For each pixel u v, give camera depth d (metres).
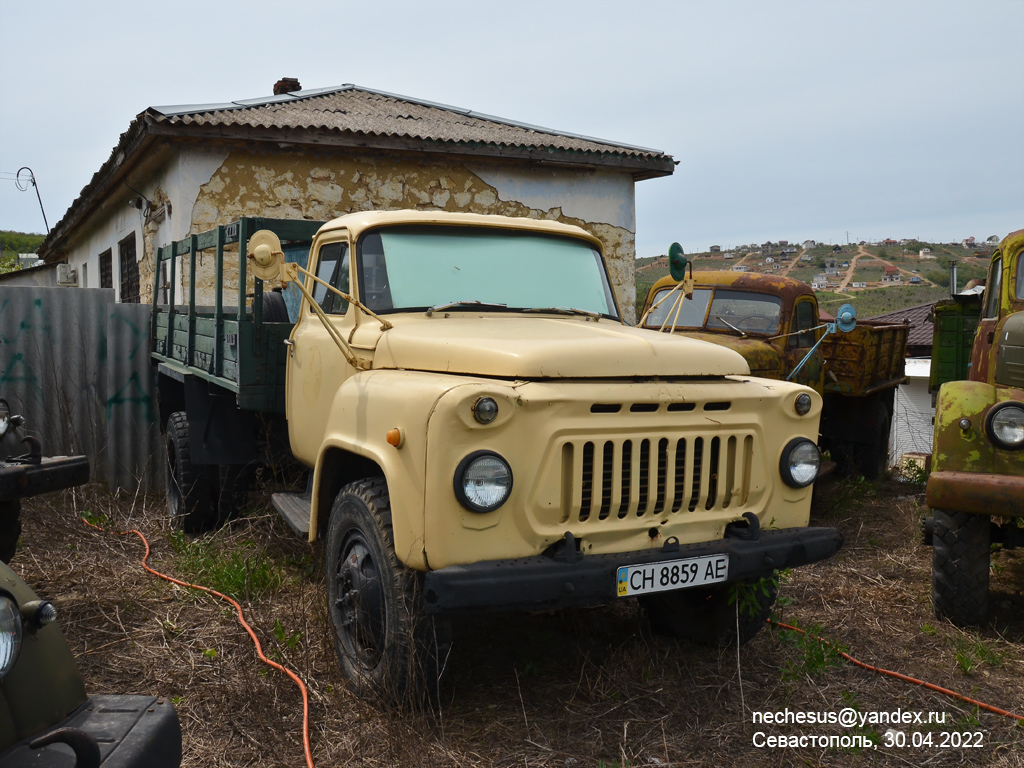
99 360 7.43
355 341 3.83
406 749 2.87
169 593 4.52
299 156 8.77
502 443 2.84
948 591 4.18
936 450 4.20
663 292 7.52
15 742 1.90
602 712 3.27
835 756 3.01
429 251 4.13
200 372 5.49
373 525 3.15
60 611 4.21
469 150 9.14
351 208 9.06
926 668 3.76
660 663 3.73
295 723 3.12
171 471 6.14
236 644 3.81
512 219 4.46
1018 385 4.25
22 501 6.05
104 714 2.05
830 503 7.03
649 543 3.10
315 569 4.77
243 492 5.69
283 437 5.42
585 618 4.24
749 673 3.68
